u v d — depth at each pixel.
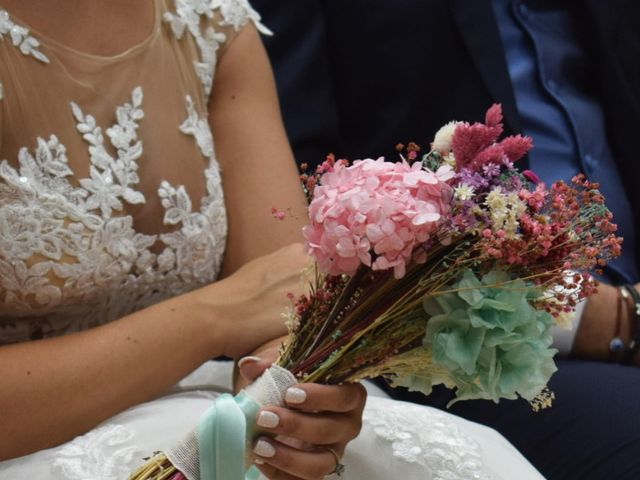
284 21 2.12
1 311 1.45
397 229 1.12
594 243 1.20
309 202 1.28
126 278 1.53
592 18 2.24
